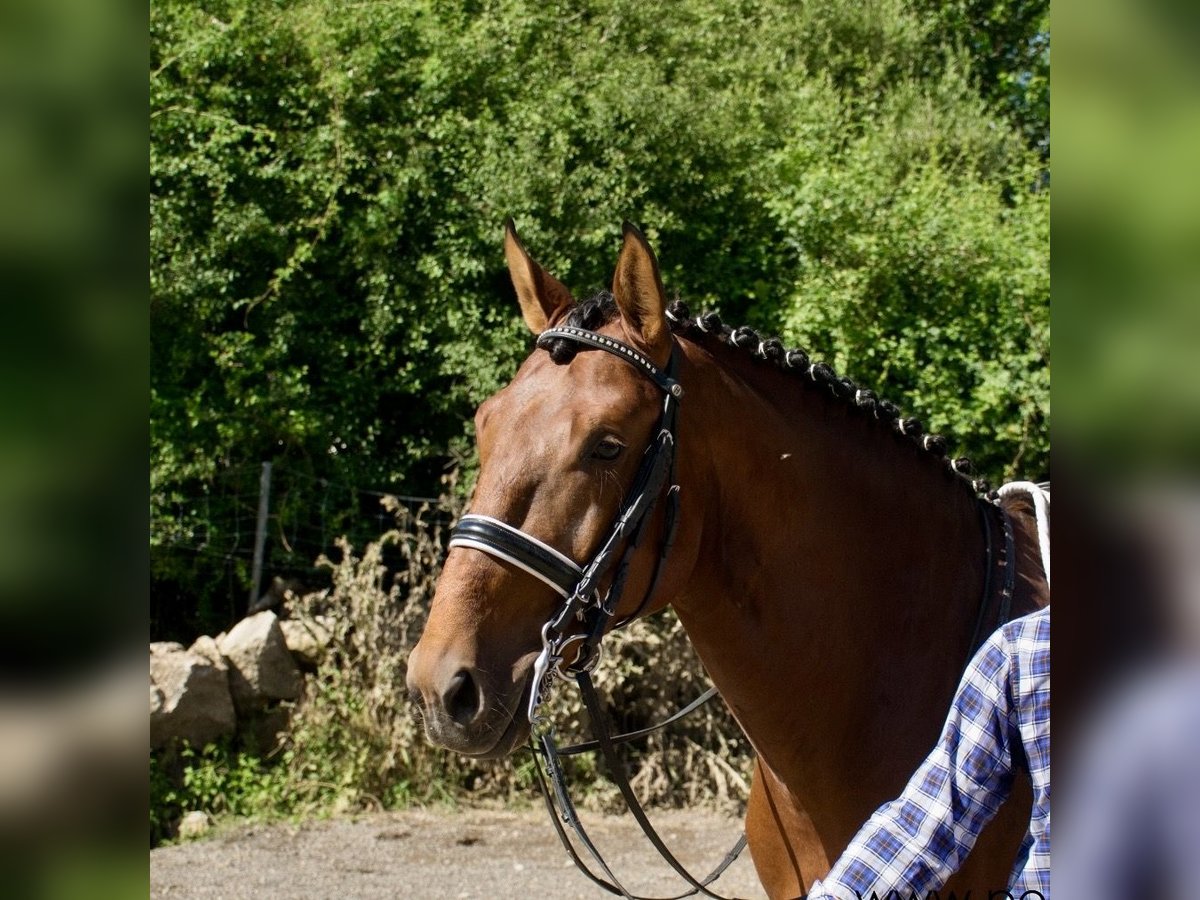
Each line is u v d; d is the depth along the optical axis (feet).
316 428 22.18
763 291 24.53
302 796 17.99
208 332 22.43
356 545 22.00
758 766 7.82
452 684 5.79
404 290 23.26
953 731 5.20
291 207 23.16
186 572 21.01
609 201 23.36
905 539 7.03
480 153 23.72
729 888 15.19
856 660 6.82
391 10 23.99
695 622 6.98
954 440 22.47
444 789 18.53
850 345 22.74
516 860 16.17
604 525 6.17
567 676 6.38
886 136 28.17
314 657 19.03
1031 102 36.04
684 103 24.49
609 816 18.42
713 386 6.72
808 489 6.83
